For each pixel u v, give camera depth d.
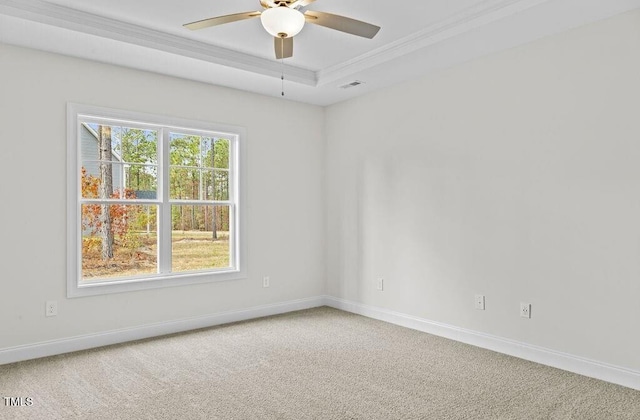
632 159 2.86
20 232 3.39
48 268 3.51
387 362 3.34
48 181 3.52
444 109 4.01
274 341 3.88
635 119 2.84
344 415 2.48
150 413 2.50
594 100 3.03
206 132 4.46
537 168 3.34
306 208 5.20
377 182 4.67
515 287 3.48
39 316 3.47
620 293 2.91
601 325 3.00
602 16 2.95
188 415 2.48
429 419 2.43
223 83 4.41
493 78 3.63
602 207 2.99
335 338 3.97
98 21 3.19
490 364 3.29
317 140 5.30
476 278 3.76
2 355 3.31
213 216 4.60
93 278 3.87
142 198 4.13
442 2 2.99
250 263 4.72
